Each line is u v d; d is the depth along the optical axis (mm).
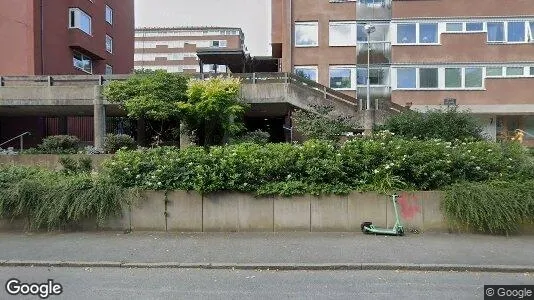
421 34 27953
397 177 9539
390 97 27953
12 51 24844
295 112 17344
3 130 25594
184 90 17531
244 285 6367
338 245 8297
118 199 9422
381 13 28547
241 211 9516
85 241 8664
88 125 27516
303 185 9492
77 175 10164
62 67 27500
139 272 7020
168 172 9633
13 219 9508
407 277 6785
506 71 27016
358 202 9477
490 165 9961
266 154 9961
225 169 9508
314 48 28859
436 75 27547
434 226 9414
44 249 8109
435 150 9984
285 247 8180
